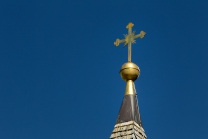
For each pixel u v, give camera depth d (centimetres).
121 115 6012
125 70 6197
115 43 6506
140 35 6406
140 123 5984
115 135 5894
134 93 6150
